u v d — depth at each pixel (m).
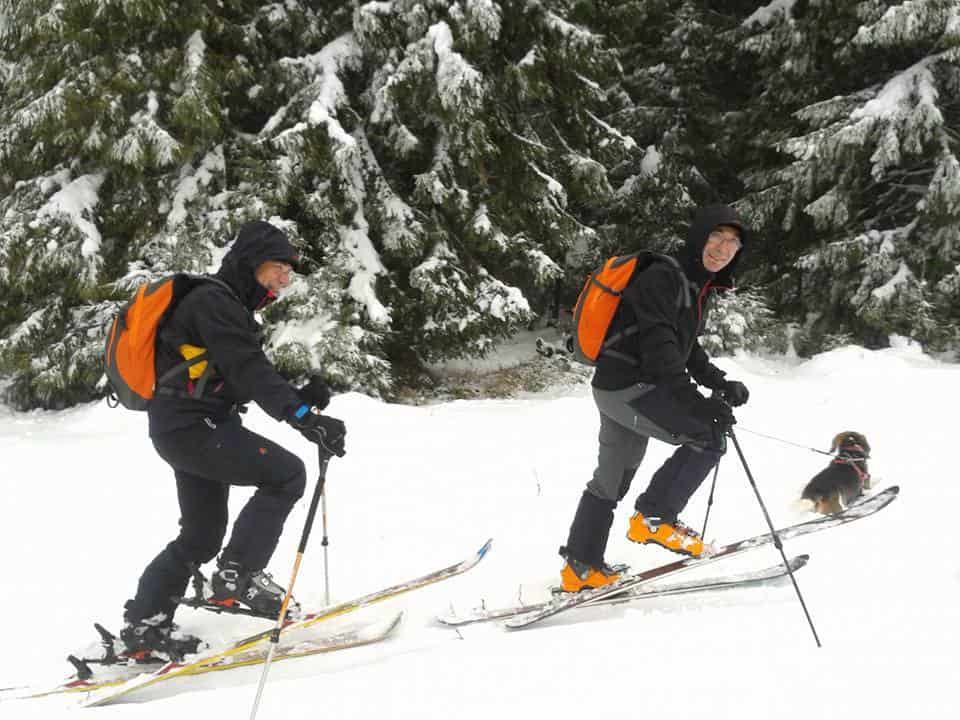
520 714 2.49
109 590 3.68
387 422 6.78
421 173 10.02
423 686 2.68
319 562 3.97
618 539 4.16
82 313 8.98
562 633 3.04
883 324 10.82
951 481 4.69
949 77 10.83
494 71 9.84
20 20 8.78
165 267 8.38
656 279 3.10
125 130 8.69
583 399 7.33
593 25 12.11
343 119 9.36
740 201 12.30
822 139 10.86
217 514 3.04
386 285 9.62
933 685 2.52
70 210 8.76
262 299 2.93
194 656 2.82
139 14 8.16
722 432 3.07
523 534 4.29
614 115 13.55
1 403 9.68
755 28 12.68
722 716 2.42
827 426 6.14
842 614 3.08
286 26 9.27
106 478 5.27
